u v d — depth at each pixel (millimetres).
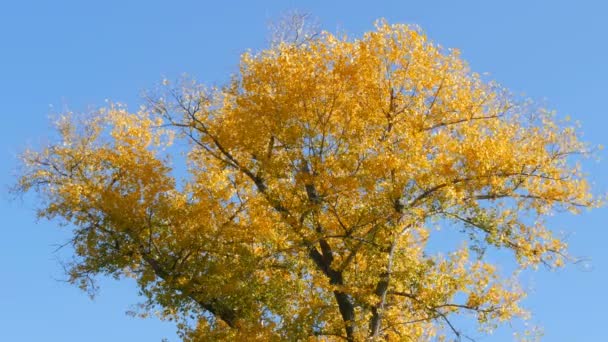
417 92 15156
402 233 15023
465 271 15438
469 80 15359
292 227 14750
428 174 14289
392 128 14891
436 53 15242
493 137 14734
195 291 15133
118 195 15414
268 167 14789
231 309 15133
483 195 14789
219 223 15523
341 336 14633
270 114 14836
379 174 14109
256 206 15422
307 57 15039
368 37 15258
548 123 14922
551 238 14789
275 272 15477
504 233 14625
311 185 14680
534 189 14680
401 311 15625
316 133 14430
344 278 15477
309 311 14312
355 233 14930
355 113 14750
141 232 15648
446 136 14750
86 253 15680
